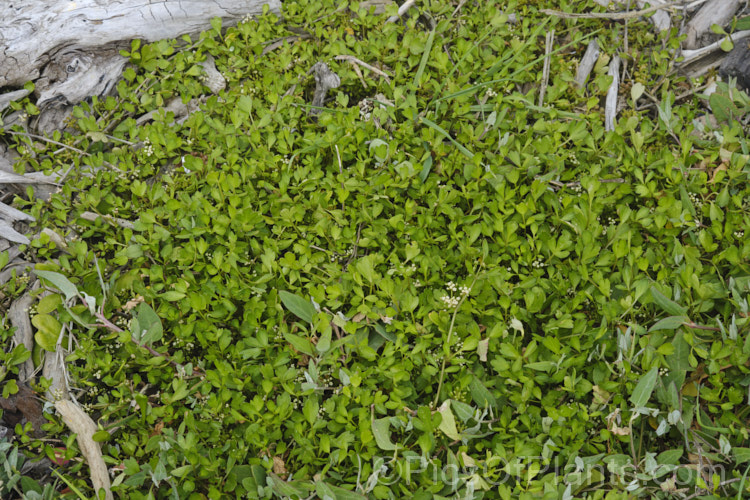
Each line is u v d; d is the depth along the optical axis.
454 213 0.93
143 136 1.01
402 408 0.83
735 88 1.04
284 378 0.84
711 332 0.86
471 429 0.82
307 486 0.79
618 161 0.98
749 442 0.83
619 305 0.87
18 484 0.86
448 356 0.84
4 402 0.89
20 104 1.04
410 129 0.99
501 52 1.09
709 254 0.92
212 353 0.87
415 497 0.79
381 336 0.89
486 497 0.81
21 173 1.00
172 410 0.84
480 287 0.89
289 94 1.06
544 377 0.83
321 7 1.13
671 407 0.83
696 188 0.95
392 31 1.09
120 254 0.92
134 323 0.86
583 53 1.13
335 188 0.95
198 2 1.11
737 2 1.10
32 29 1.06
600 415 0.83
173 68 1.08
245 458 0.83
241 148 1.01
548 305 0.90
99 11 1.08
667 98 1.03
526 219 0.92
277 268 0.90
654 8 1.08
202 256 0.91
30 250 0.97
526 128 1.03
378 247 0.94
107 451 0.86
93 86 1.07
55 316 0.92
